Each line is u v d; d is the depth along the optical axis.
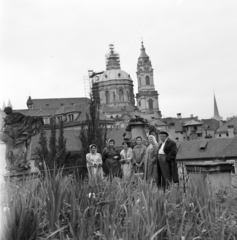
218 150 65.69
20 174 14.29
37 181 7.98
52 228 6.20
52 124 61.00
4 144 15.77
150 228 5.34
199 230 6.11
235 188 9.21
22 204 6.29
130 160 15.71
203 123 171.00
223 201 8.32
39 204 6.82
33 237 5.86
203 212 6.82
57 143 63.28
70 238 6.00
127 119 193.50
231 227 6.22
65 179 7.72
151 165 13.62
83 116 137.25
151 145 13.76
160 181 12.41
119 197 7.06
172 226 6.41
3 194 6.71
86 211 6.62
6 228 5.62
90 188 7.90
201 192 7.32
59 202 6.34
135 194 7.33
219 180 11.93
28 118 15.79
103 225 6.27
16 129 15.48
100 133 52.75
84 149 52.69
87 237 5.67
